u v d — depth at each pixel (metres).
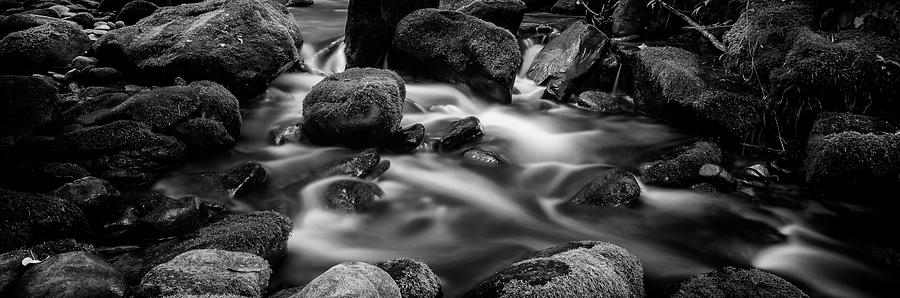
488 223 5.49
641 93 8.34
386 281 3.45
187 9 9.10
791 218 5.61
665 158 6.50
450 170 6.46
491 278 3.85
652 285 4.46
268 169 5.94
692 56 8.53
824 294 4.48
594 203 5.73
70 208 4.52
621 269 4.05
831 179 5.77
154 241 4.58
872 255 5.02
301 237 4.99
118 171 5.39
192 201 4.84
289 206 5.37
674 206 5.78
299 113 7.70
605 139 7.41
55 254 3.93
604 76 8.98
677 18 10.45
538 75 9.27
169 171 5.79
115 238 4.61
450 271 4.61
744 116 6.87
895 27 7.12
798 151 6.63
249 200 5.42
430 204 5.75
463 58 8.50
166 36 8.09
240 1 8.75
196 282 3.54
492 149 6.97
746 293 3.99
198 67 7.57
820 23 7.93
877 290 4.55
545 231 5.36
